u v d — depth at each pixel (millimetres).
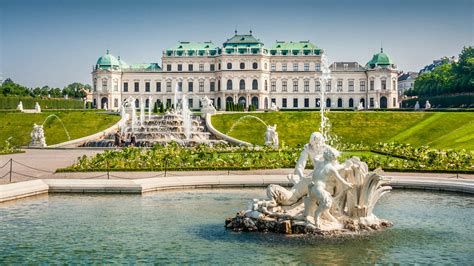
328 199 25859
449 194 39625
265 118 112938
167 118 111688
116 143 94438
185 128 106375
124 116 113625
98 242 25891
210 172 51438
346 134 102500
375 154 69250
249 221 27281
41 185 40031
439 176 47500
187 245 25062
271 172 51406
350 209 27531
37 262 22891
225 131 106312
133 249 24625
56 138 102625
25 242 26000
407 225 28844
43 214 32344
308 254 23344
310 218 26562
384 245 24797
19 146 95625
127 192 40031
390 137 99812
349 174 27375
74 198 37906
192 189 42344
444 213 32281
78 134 105125
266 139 82062
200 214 32188
